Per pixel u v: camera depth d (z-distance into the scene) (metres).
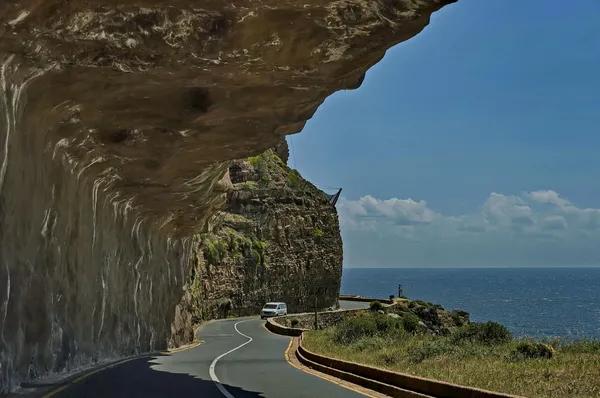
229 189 27.34
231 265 68.88
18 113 12.52
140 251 26.02
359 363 17.70
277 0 10.71
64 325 16.41
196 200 24.66
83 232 18.06
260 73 13.22
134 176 19.53
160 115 15.05
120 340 23.30
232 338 37.50
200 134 16.38
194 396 13.46
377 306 60.75
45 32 10.94
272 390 14.80
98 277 19.97
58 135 14.91
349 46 12.41
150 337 27.83
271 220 78.56
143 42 11.60
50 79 12.75
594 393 11.27
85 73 12.75
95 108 14.38
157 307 29.23
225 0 10.62
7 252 12.33
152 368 19.59
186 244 35.00
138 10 10.78
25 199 13.27
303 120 16.06
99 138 16.02
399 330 30.52
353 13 11.34
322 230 85.75
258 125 15.98
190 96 14.31
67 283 16.59
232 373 18.75
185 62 12.52
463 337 22.34
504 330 22.31
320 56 12.64
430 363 17.33
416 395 12.98
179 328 32.78
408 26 11.91
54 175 15.20
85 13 10.62
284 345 31.59
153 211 25.14
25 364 13.52
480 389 11.39
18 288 12.96
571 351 17.56
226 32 11.54
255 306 72.31
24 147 13.08
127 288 24.17
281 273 77.25
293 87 14.12
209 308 61.78
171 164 18.78
